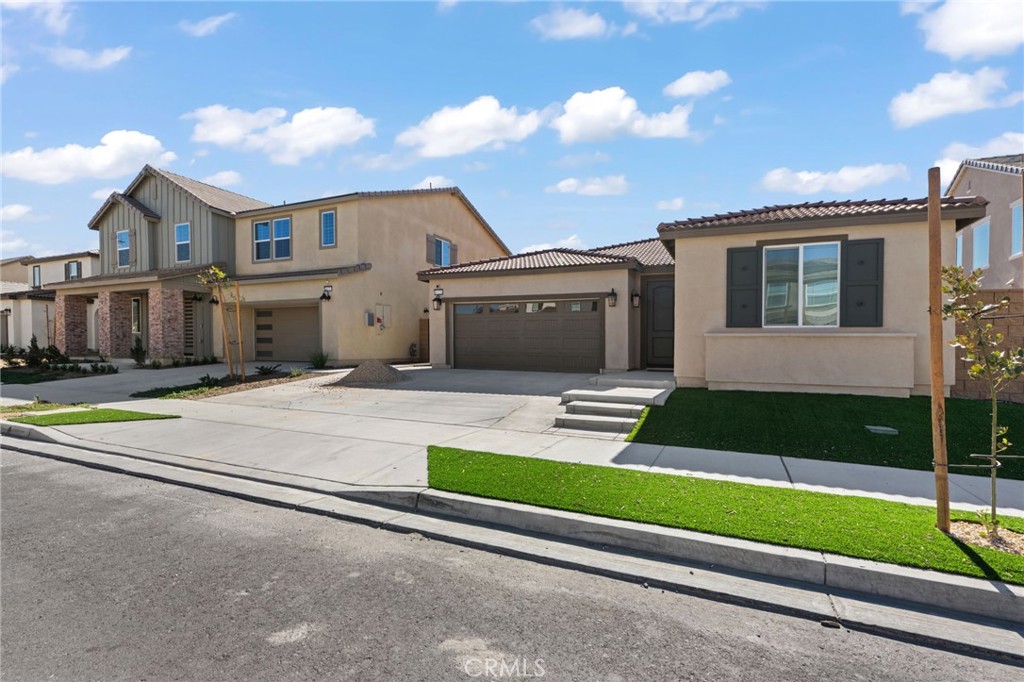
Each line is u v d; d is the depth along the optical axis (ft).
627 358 46.96
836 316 32.19
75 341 76.54
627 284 46.93
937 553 12.69
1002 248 50.42
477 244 88.99
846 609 11.35
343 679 8.97
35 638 10.16
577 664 9.45
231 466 22.30
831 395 31.40
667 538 13.93
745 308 34.09
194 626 10.59
